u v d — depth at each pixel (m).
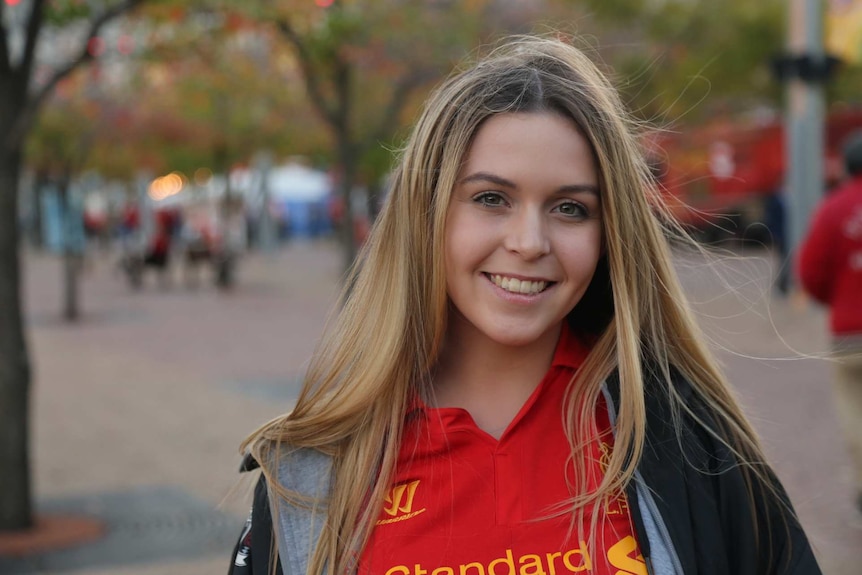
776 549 1.60
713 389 1.67
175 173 32.78
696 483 1.56
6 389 5.40
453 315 1.72
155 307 18.55
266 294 20.64
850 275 4.71
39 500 6.03
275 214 38.97
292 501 1.63
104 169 29.14
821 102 11.33
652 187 1.86
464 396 1.71
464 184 1.59
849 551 4.33
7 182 5.38
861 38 10.98
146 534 5.32
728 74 19.66
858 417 4.72
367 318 1.69
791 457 5.75
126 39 6.86
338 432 1.67
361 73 15.04
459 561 1.54
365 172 17.86
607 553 1.54
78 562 4.91
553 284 1.61
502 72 1.62
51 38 8.02
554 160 1.56
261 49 12.84
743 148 22.78
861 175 4.78
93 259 35.19
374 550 1.58
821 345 9.45
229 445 7.30
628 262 1.62
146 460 6.95
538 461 1.62
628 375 1.59
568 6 15.73
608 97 1.65
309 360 1.84
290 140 22.97
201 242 23.89
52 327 15.66
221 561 4.89
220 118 20.50
